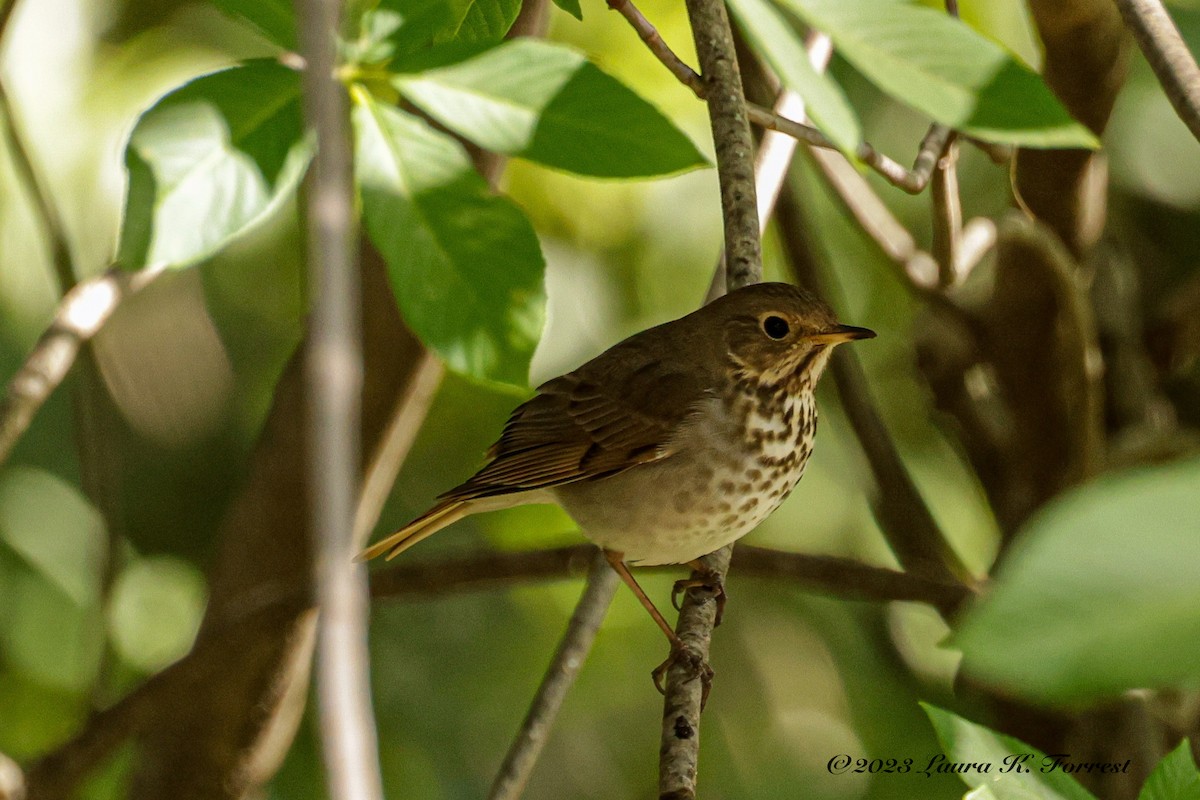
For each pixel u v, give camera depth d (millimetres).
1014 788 5516
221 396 13242
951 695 12617
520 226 5543
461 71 5668
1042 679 1822
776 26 3938
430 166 5574
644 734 13281
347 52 5625
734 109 7875
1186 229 12711
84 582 12031
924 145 8188
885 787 12383
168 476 13070
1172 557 1832
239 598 10570
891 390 13578
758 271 8820
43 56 11250
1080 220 10234
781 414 8836
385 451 10289
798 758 13141
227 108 5250
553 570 9898
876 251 11578
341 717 2578
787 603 13523
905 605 13070
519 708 12977
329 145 3396
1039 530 1896
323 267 3168
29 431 12250
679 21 11695
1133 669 1802
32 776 9672
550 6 10586
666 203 12281
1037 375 10703
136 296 12938
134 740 11344
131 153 5133
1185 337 11797
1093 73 9109
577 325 12414
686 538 8758
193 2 11703
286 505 10406
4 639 11977
